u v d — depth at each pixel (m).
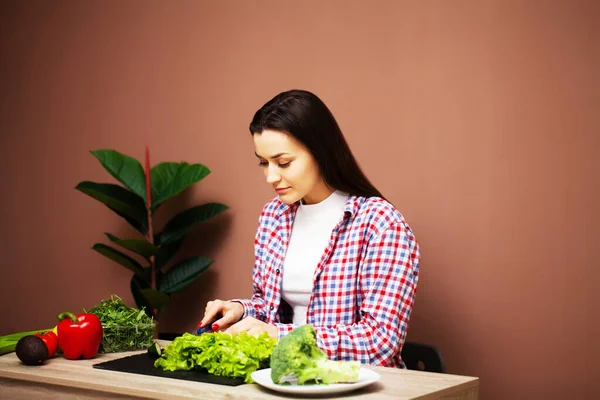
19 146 3.69
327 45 2.90
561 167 2.43
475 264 2.57
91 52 3.51
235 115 3.12
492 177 2.54
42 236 3.61
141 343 1.90
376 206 2.05
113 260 3.18
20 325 3.66
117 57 3.44
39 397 1.61
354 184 2.11
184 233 3.04
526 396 2.47
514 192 2.50
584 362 2.38
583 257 2.39
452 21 2.63
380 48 2.78
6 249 3.70
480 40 2.58
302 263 2.14
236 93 3.12
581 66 2.40
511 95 2.52
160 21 3.32
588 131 2.39
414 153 2.69
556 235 2.43
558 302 2.42
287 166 1.99
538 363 2.45
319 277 2.09
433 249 2.64
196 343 1.60
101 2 3.49
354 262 2.05
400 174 2.72
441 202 2.64
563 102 2.43
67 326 1.76
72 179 3.53
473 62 2.59
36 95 3.65
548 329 2.44
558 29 2.44
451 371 2.59
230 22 3.14
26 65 3.69
